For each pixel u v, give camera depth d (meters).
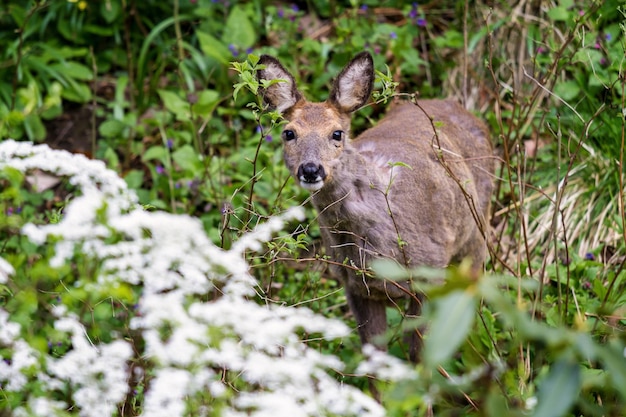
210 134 13.98
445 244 10.76
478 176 11.91
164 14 15.80
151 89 14.88
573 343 5.00
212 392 6.87
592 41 12.31
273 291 11.45
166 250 6.73
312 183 9.89
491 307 11.11
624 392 4.88
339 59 14.42
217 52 14.22
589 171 12.85
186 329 6.21
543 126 13.27
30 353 7.16
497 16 14.66
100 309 9.75
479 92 14.36
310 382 6.63
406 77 14.87
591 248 12.26
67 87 14.70
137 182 13.34
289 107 10.66
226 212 9.32
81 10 15.45
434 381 6.16
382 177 10.34
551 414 4.86
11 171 7.39
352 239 10.27
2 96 14.55
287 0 16.19
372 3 15.65
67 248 6.90
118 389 6.74
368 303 10.63
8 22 15.48
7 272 7.68
